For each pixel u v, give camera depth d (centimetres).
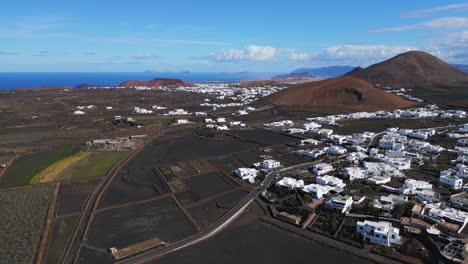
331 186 8738
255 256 6009
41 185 9581
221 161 11725
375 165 10094
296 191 8556
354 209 7369
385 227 6222
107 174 10506
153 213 7819
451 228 6109
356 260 5788
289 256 5997
